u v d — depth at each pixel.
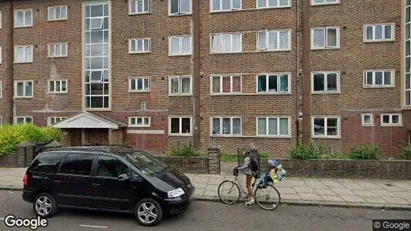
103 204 7.15
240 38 18.62
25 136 15.34
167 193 6.84
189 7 19.38
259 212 7.85
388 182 10.70
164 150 19.55
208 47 19.05
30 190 7.58
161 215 6.81
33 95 21.83
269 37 18.23
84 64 21.05
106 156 7.41
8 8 22.11
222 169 13.04
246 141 18.41
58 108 21.42
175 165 12.35
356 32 17.23
